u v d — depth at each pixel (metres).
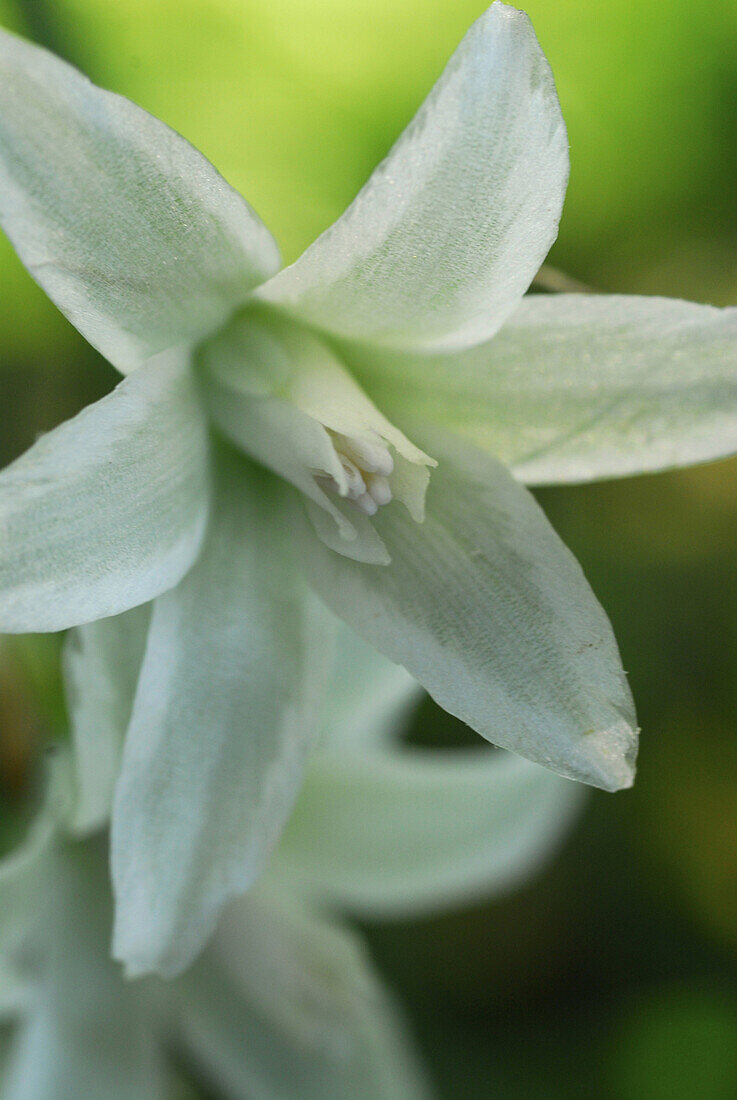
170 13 0.21
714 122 0.22
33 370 0.20
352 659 0.17
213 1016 0.18
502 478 0.15
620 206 0.23
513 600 0.15
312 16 0.21
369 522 0.15
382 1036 0.19
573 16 0.22
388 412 0.15
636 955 0.23
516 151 0.14
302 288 0.15
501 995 0.23
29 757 0.17
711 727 0.23
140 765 0.15
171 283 0.15
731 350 0.15
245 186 0.22
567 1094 0.23
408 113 0.22
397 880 0.18
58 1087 0.18
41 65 0.14
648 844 0.23
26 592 0.14
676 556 0.23
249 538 0.15
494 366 0.15
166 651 0.15
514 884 0.23
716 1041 0.23
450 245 0.15
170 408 0.15
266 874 0.18
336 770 0.18
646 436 0.15
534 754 0.15
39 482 0.14
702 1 0.22
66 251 0.14
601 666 0.15
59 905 0.17
